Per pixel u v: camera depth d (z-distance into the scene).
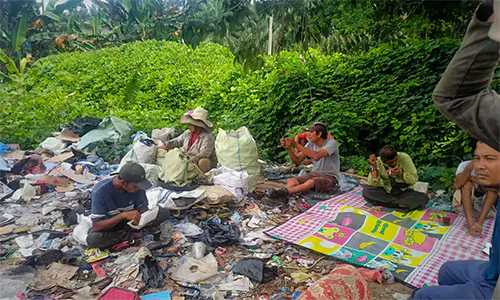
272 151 7.85
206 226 4.09
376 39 7.92
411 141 6.56
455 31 5.77
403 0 5.16
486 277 2.12
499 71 5.69
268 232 4.05
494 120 1.07
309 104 7.77
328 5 5.02
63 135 6.63
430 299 2.21
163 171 4.90
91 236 3.50
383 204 4.72
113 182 3.49
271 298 2.95
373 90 7.96
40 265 3.28
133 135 7.01
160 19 4.80
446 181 5.34
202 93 11.08
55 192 5.04
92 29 10.27
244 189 4.89
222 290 3.03
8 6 6.38
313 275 3.28
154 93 10.85
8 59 8.22
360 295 2.29
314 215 4.50
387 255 3.60
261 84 9.05
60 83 10.17
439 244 3.76
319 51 9.66
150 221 3.73
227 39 4.44
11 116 7.41
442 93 1.17
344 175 6.08
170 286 3.07
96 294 2.91
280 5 4.54
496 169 1.98
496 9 1.01
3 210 4.41
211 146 5.49
